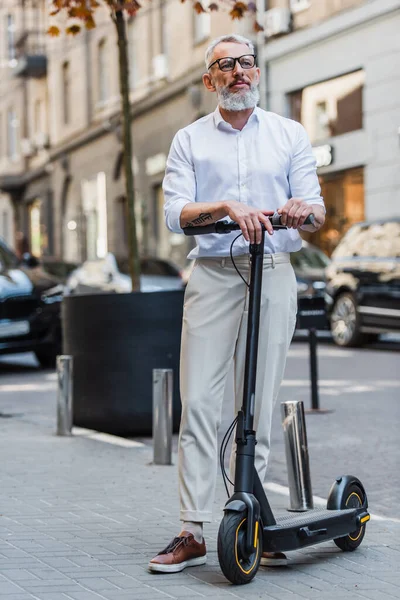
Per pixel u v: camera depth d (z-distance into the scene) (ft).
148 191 114.21
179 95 105.60
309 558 18.25
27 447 29.89
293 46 88.84
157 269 77.30
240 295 17.90
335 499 18.63
